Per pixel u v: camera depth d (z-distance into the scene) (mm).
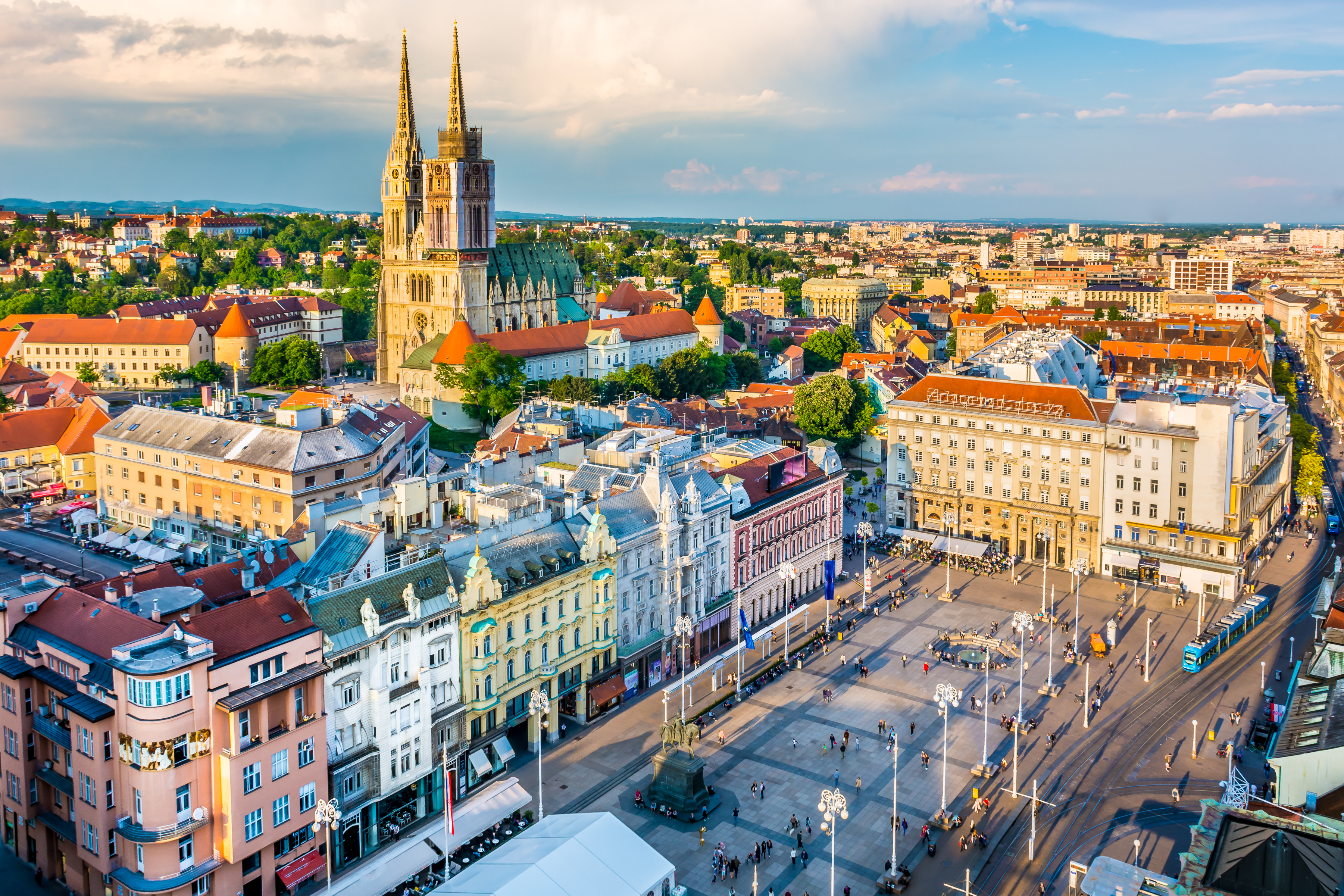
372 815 109562
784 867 108812
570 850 94250
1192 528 193125
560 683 136500
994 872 108500
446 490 166875
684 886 104875
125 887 91062
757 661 161250
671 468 170625
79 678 94312
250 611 99188
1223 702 147250
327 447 180375
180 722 90125
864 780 126625
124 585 111625
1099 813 119500
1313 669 116625
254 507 176250
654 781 120625
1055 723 141250
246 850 95062
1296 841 77312
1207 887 74750
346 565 120812
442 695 117688
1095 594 192125
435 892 90625
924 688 152375
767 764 130250
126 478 197000
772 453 191125
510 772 127062
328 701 104125
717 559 166375
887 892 104500
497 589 122750
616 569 143125
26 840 103625
